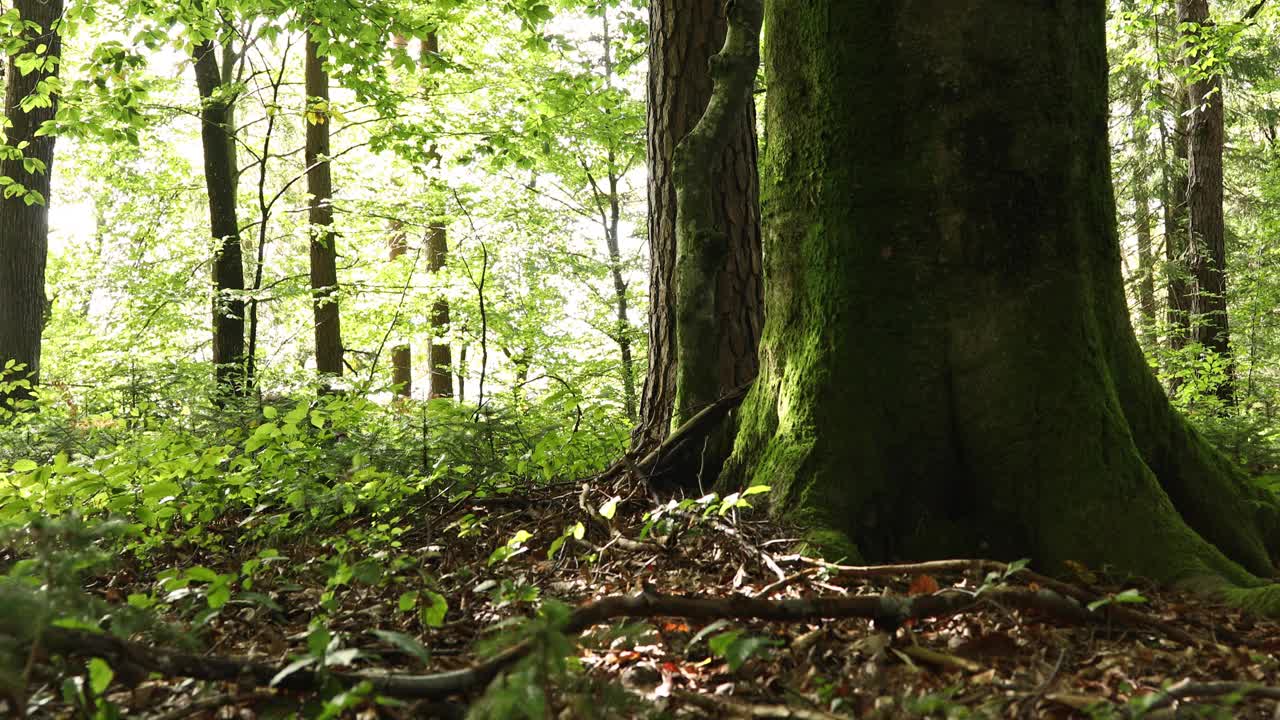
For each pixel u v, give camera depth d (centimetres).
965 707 222
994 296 417
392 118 1158
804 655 272
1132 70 1878
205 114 1201
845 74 435
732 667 216
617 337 1706
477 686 221
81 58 1268
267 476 517
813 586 336
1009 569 282
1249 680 261
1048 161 418
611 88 1303
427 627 305
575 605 349
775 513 425
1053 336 413
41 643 196
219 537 487
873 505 418
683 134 668
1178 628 311
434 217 1509
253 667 226
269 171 1997
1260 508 432
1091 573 376
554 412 786
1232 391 1150
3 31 945
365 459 528
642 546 408
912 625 300
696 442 525
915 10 424
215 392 901
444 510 524
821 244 443
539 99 1209
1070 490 397
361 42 985
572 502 515
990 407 412
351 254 1697
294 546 444
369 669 239
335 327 1389
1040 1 417
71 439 735
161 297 1447
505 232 1585
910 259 425
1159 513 389
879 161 429
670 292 658
